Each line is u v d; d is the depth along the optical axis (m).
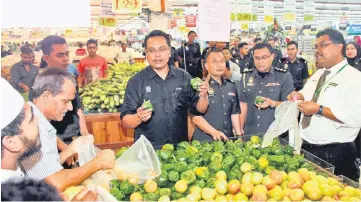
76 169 1.66
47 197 0.87
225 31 2.52
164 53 2.57
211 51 2.99
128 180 1.81
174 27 5.32
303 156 2.20
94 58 4.36
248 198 1.77
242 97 3.22
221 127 2.98
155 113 2.62
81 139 2.00
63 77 1.80
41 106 1.77
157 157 1.95
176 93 2.66
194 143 2.30
